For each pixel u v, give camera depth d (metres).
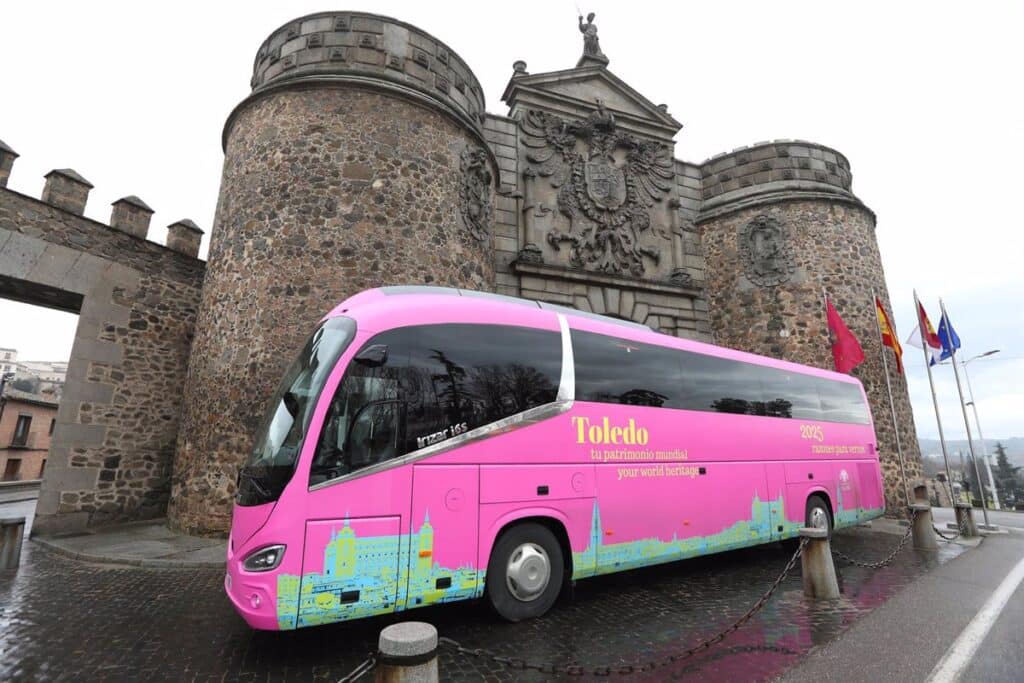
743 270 17.00
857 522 9.79
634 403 6.67
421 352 5.21
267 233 10.39
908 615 5.68
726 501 7.41
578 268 14.94
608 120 16.55
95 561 7.99
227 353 10.10
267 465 4.63
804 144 17.69
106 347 11.60
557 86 16.66
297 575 4.24
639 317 15.92
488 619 5.48
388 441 4.82
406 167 11.09
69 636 4.96
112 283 11.85
